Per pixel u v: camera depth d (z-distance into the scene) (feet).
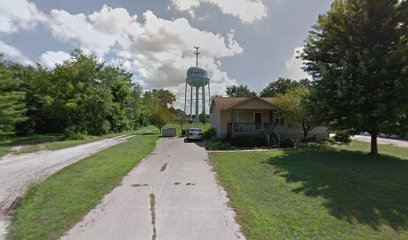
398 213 15.85
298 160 34.30
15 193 19.86
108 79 100.73
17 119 58.18
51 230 13.21
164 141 63.93
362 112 32.09
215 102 71.61
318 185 21.97
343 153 40.78
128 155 38.29
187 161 33.86
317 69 39.34
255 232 13.02
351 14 34.91
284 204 17.24
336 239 12.52
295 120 59.11
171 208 16.40
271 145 53.36
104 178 24.03
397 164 31.42
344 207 16.76
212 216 15.07
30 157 38.17
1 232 13.14
